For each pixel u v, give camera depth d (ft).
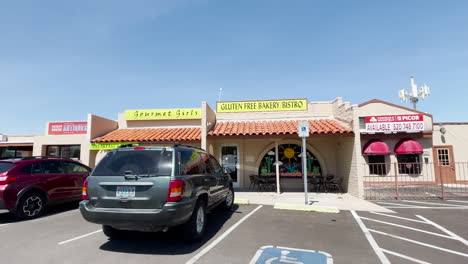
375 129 47.42
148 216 13.84
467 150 47.50
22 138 53.67
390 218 23.04
